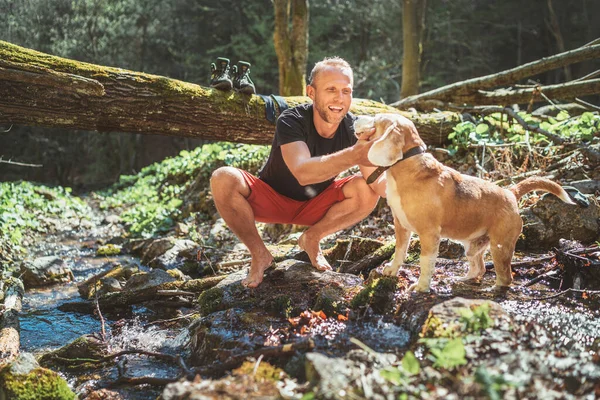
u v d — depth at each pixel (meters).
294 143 3.42
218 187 3.63
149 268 5.76
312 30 20.64
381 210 5.79
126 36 17.56
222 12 21.31
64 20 14.68
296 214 3.87
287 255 4.64
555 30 19.08
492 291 3.22
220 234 6.74
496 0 20.56
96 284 4.55
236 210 3.64
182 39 20.27
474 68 20.89
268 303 3.42
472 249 3.31
